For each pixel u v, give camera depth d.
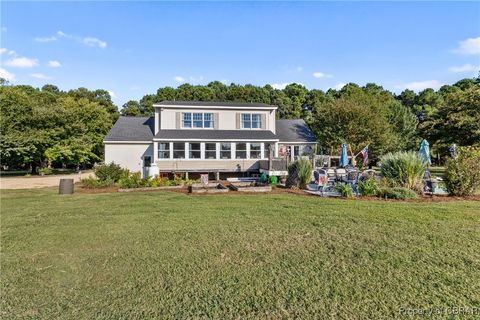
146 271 4.06
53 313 3.02
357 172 13.13
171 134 21.70
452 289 3.30
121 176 15.98
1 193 13.29
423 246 4.72
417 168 10.61
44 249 5.11
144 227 6.42
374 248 4.69
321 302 3.10
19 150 25.69
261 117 24.12
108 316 2.94
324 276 3.73
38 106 28.78
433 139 24.23
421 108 51.16
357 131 29.72
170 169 21.02
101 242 5.43
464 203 8.52
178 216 7.41
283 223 6.41
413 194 9.49
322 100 58.81
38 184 18.44
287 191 11.83
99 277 3.91
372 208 7.75
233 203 9.05
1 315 3.01
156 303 3.18
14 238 5.77
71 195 12.23
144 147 23.42
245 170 21.94
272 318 2.84
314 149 25.38
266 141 22.03
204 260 4.41
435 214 6.93
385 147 32.53
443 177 10.77
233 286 3.53
